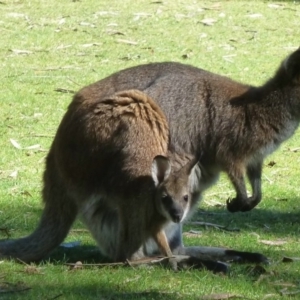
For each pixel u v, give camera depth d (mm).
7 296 10164
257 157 12516
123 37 23859
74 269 11289
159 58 22531
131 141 11484
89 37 23734
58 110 19234
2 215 13773
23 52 22453
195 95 12281
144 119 11633
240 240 13008
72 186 11820
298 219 14352
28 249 11852
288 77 12570
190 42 23750
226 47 23516
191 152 12273
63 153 11797
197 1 27047
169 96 12164
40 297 10156
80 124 11680
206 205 14945
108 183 11555
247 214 14492
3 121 18516
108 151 11531
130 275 11047
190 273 11242
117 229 11719
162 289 10586
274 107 12461
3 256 11703
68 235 13109
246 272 11414
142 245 11641
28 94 19922
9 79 20719
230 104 12344
